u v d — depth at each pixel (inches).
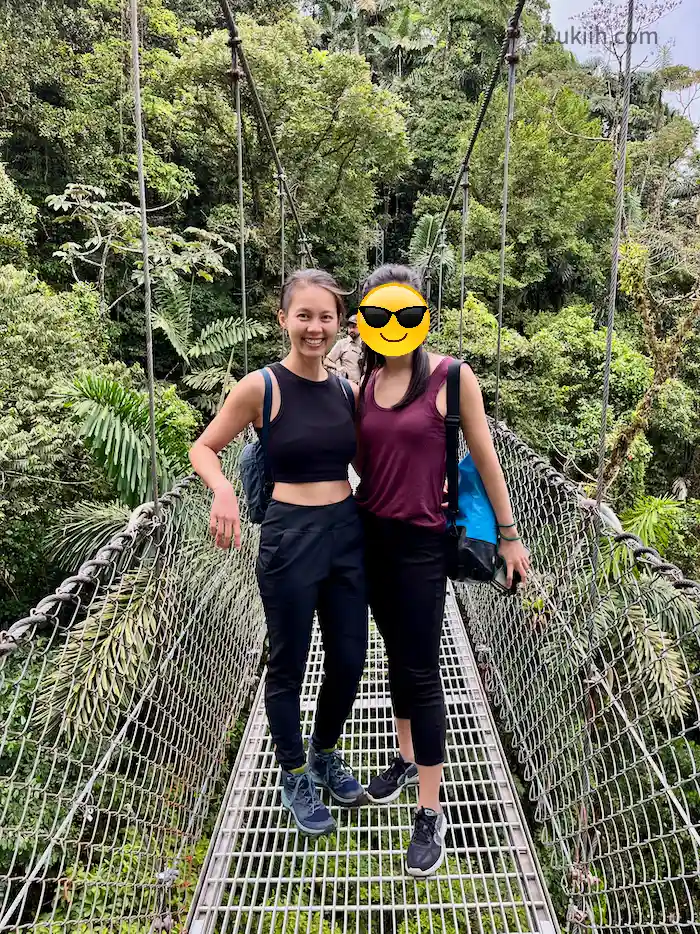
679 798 90.7
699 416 327.6
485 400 332.8
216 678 69.6
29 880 37.0
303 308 40.9
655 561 40.6
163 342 321.1
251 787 63.9
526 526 72.2
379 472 43.4
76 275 297.9
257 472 45.6
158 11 356.5
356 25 599.5
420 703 45.8
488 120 479.2
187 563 61.4
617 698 50.7
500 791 63.1
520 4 76.6
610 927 50.1
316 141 347.3
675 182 404.5
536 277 447.5
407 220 557.3
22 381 163.9
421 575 43.5
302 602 43.4
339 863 61.6
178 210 351.6
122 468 121.0
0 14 279.3
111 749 46.3
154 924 49.9
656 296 274.2
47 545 154.3
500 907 52.7
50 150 309.3
